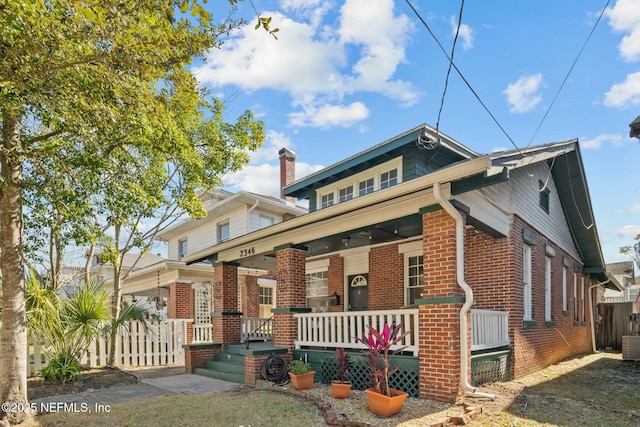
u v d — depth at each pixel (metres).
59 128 6.60
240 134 11.53
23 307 6.49
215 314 12.23
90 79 5.41
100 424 5.98
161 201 10.23
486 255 9.71
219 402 7.20
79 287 11.46
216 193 20.41
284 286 10.12
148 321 13.88
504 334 9.02
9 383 6.13
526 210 10.58
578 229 15.33
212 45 5.32
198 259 13.20
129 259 26.81
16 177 6.51
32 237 9.94
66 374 9.41
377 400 6.09
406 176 10.97
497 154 6.50
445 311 6.94
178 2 4.84
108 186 7.83
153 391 8.47
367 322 8.34
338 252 13.91
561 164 13.12
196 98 6.18
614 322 17.67
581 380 9.14
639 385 8.61
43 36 4.65
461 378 6.87
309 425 5.74
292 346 9.72
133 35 4.97
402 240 11.85
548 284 12.14
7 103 5.14
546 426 5.58
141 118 5.89
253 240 10.95
